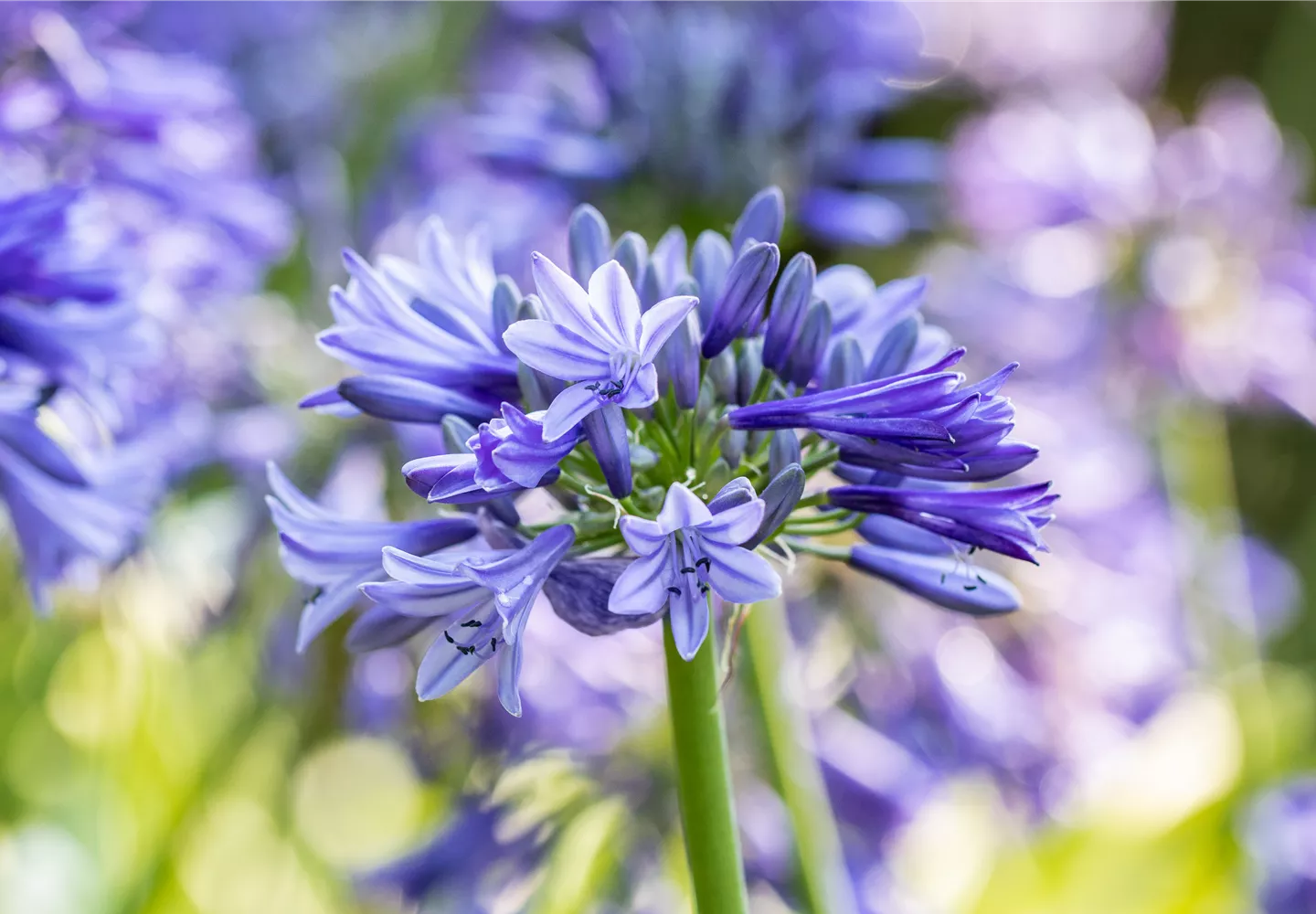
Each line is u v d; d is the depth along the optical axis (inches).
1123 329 44.3
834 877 32.7
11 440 29.7
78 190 29.0
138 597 36.7
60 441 32.4
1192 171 43.6
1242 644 44.5
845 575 36.1
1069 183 43.7
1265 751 39.7
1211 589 44.3
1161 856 36.8
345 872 38.4
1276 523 76.3
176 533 36.8
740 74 34.6
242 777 39.5
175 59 37.3
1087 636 38.7
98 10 34.4
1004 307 44.8
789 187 35.4
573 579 25.0
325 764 47.4
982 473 25.0
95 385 30.3
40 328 29.7
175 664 39.6
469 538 26.0
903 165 36.1
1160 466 46.1
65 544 30.9
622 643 34.6
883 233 36.0
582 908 33.3
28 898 37.0
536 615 34.5
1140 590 40.7
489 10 47.6
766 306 27.0
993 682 37.5
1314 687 53.7
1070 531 40.6
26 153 32.3
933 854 38.8
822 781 35.5
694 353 25.4
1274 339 43.3
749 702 33.1
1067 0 55.9
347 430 37.8
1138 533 41.6
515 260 36.9
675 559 24.5
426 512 38.0
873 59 40.6
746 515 24.1
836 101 35.4
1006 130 45.8
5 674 39.6
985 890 36.7
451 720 36.4
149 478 31.7
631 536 24.0
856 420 24.9
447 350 25.9
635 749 34.2
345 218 43.8
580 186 35.6
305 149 46.3
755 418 25.2
